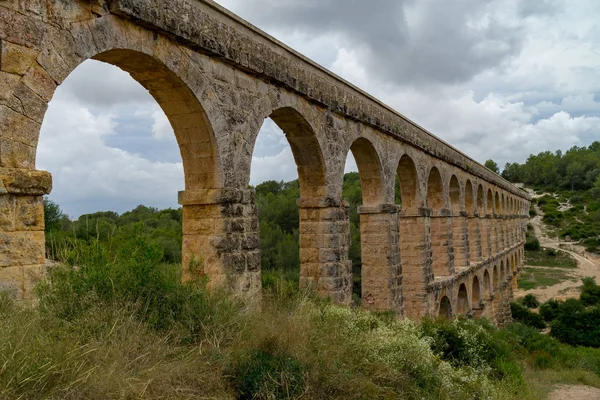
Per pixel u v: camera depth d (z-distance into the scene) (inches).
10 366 231.3
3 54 302.7
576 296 2475.4
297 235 1594.5
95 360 273.4
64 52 336.5
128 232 585.6
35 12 320.5
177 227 1438.2
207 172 478.9
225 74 481.1
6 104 303.3
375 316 601.6
